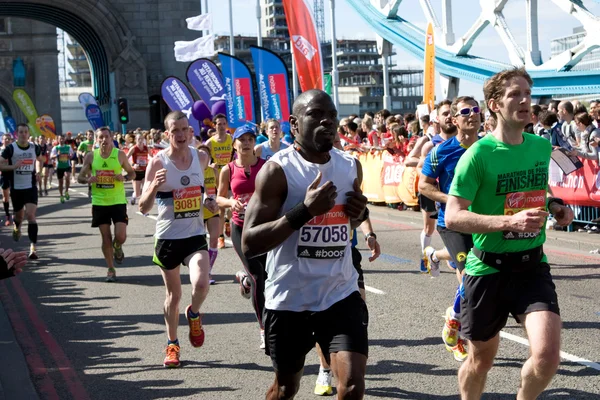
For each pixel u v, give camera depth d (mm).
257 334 7289
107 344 7113
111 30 51875
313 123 3850
